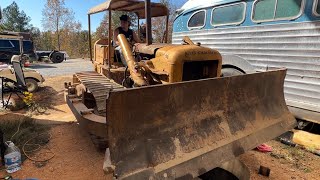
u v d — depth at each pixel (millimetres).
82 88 4609
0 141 3416
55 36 38594
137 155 1949
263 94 3113
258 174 3260
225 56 5137
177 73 3275
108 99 1813
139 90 1955
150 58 3941
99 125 3291
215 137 2432
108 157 1895
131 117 1952
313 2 4203
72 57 31266
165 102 2139
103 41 5965
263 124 2947
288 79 4680
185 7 7012
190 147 2225
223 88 2596
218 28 5961
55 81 10250
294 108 4621
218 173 2732
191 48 3391
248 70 4906
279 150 3963
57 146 4090
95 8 5117
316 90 4293
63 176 3232
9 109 6145
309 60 4340
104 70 5074
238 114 2760
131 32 5578
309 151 3930
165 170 1996
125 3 4629
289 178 3189
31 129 4734
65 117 5613
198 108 2398
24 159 3633
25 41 19406
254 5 5117
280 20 4707
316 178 3199
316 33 4203
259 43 5113
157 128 2102
